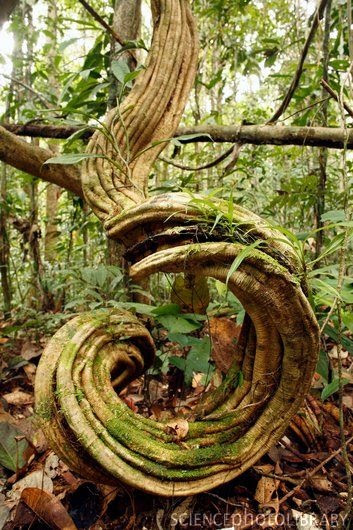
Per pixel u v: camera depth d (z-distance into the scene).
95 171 1.58
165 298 3.10
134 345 1.40
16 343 2.88
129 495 1.26
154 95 1.70
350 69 1.32
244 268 1.03
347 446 1.61
